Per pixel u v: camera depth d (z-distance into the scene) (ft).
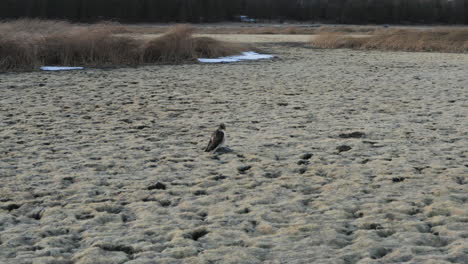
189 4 372.58
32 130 33.96
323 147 29.78
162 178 24.21
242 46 104.53
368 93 50.88
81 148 29.76
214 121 37.22
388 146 29.96
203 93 50.49
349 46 128.47
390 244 16.69
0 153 28.40
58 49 77.36
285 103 44.75
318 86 55.98
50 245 16.80
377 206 20.29
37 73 67.05
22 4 264.93
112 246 16.79
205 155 28.30
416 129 34.42
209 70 72.43
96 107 42.57
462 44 118.73
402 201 20.74
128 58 82.48
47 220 19.06
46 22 89.71
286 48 122.31
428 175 24.23
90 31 83.76
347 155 28.09
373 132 33.55
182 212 19.86
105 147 29.96
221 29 253.44
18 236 17.47
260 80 61.05
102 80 60.34
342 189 22.39
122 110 41.29
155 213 19.81
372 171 25.05
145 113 40.16
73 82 58.18
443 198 21.02
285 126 35.50
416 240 16.92
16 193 22.02
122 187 22.97
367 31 216.13
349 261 15.60
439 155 27.89
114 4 323.37
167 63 82.89
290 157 27.76
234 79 61.93
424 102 45.34
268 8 471.62
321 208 20.20
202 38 97.35
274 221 19.01
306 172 24.99
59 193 22.07
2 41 71.67
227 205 20.59
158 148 29.81
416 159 27.07
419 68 76.89
